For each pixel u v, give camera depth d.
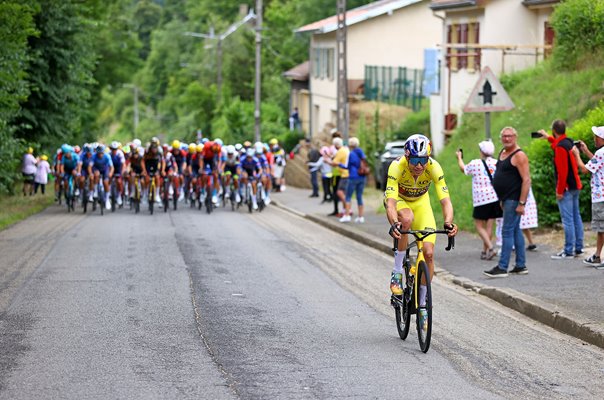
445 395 10.39
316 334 13.71
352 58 71.50
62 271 20.00
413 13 71.25
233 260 22.14
